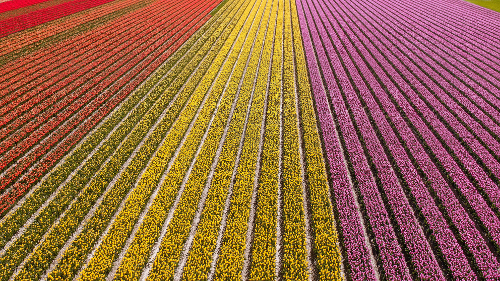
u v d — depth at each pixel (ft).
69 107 81.97
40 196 56.70
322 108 80.89
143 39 128.57
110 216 52.34
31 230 49.73
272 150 65.87
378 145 66.28
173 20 154.40
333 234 48.32
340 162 62.28
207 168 61.41
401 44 120.78
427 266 42.65
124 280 42.80
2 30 132.26
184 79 96.43
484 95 85.25
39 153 66.13
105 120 78.95
